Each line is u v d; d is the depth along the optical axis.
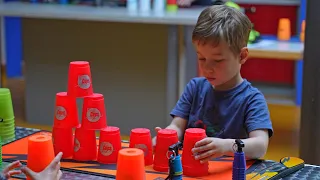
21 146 1.48
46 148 1.21
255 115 1.47
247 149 1.35
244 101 1.51
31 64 3.87
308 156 2.45
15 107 4.35
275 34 4.98
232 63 1.41
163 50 3.54
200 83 1.62
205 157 1.26
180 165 1.12
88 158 1.37
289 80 5.08
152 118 3.65
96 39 3.68
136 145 1.33
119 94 3.70
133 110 3.69
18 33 5.46
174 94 3.67
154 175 1.26
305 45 2.38
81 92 1.38
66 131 1.40
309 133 2.42
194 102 1.62
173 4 3.77
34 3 4.26
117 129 1.36
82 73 1.38
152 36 3.55
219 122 1.55
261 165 1.32
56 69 3.81
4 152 1.42
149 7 3.83
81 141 1.37
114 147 1.35
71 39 3.73
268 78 5.16
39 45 3.82
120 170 1.11
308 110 2.41
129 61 3.63
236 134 1.52
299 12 4.78
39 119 3.92
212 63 1.39
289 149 3.30
